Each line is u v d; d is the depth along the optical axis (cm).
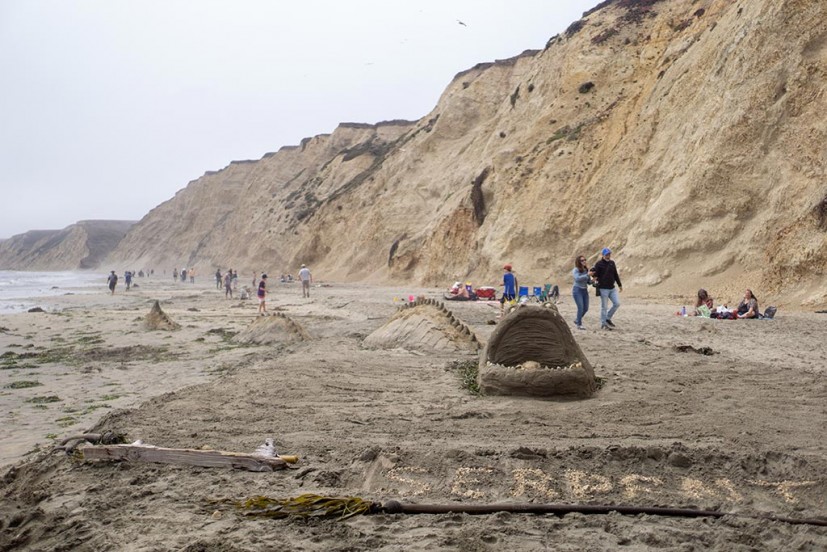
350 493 550
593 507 506
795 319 1950
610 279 1778
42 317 2958
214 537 457
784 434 680
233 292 5209
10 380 1298
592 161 4022
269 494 551
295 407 872
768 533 460
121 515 511
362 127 11131
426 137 7138
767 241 2702
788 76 2891
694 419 750
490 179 4844
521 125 5159
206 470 617
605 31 4809
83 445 711
